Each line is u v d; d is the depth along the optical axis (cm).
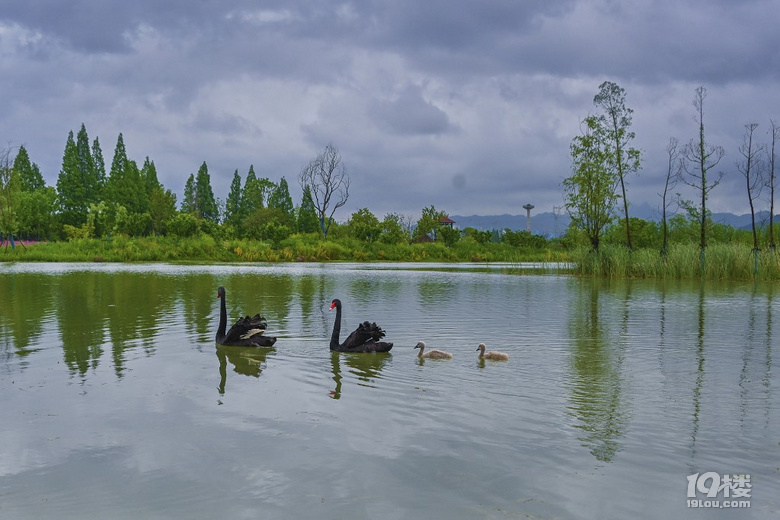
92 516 498
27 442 663
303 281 3158
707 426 723
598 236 4047
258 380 948
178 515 498
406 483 558
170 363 1073
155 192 10512
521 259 7319
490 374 997
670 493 541
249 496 532
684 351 1207
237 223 11831
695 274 3378
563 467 596
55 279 3136
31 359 1100
